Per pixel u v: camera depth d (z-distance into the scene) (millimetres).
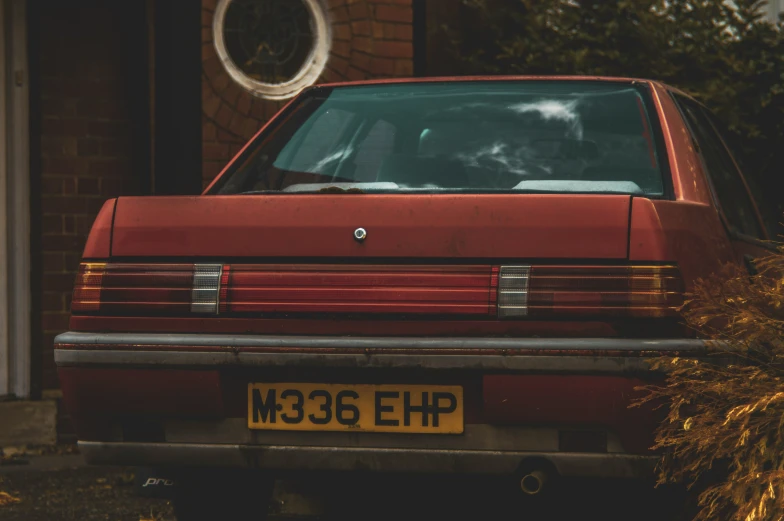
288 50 8281
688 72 7969
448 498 4883
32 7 8047
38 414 8023
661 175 4051
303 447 3543
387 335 3469
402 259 3488
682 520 3771
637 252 3365
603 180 4098
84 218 8180
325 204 3564
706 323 3428
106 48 8242
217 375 3545
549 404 3355
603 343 3316
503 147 4316
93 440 3709
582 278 3377
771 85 7719
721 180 4520
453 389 3436
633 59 8023
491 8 8781
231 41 8109
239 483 4320
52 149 8109
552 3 8406
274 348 3484
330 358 3451
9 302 8023
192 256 3631
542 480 3393
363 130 4559
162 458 3650
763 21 7980
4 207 8008
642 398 3311
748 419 3311
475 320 3422
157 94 8094
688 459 3432
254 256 3582
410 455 3473
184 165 7949
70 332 3693
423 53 8680
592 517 4312
